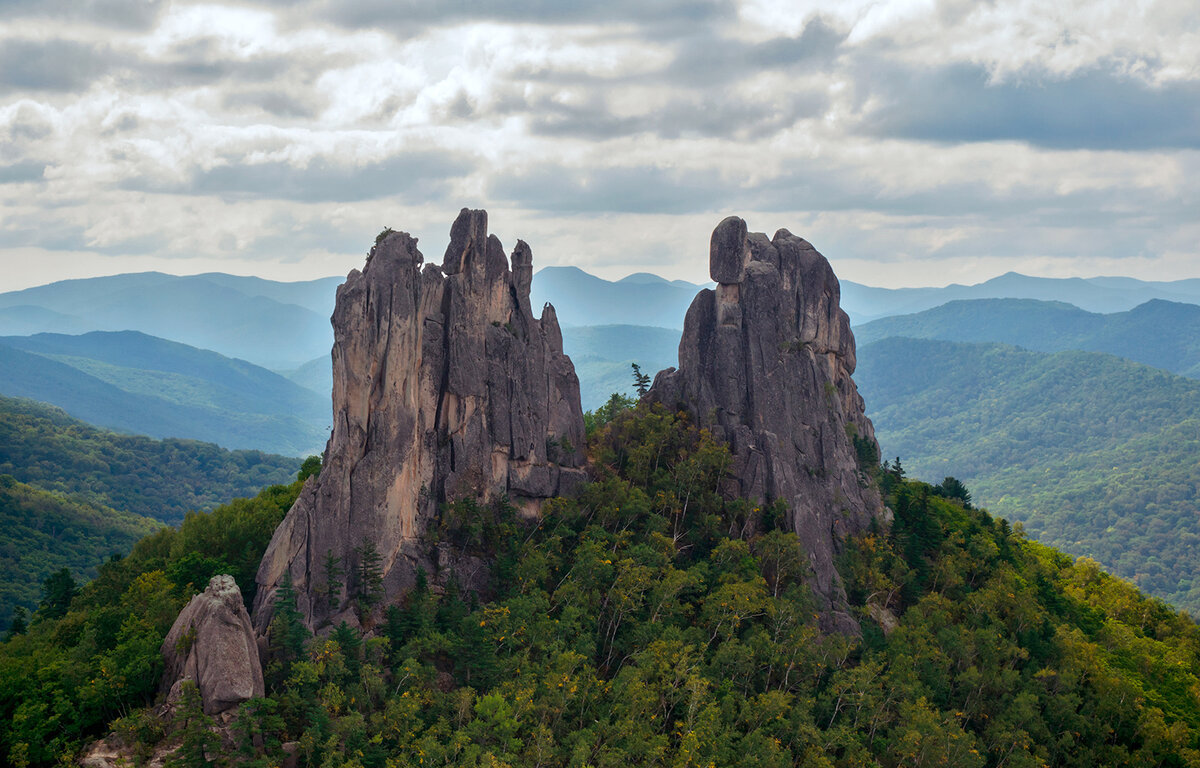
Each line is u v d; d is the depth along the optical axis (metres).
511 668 129.62
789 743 134.00
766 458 173.00
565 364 172.12
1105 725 163.62
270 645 119.31
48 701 111.44
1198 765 159.88
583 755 117.31
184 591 131.38
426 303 147.00
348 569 131.50
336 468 132.00
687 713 129.88
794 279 188.50
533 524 157.00
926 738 134.62
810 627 148.38
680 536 166.00
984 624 169.88
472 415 150.88
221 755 103.81
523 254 165.12
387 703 117.06
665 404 184.75
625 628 146.88
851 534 177.38
